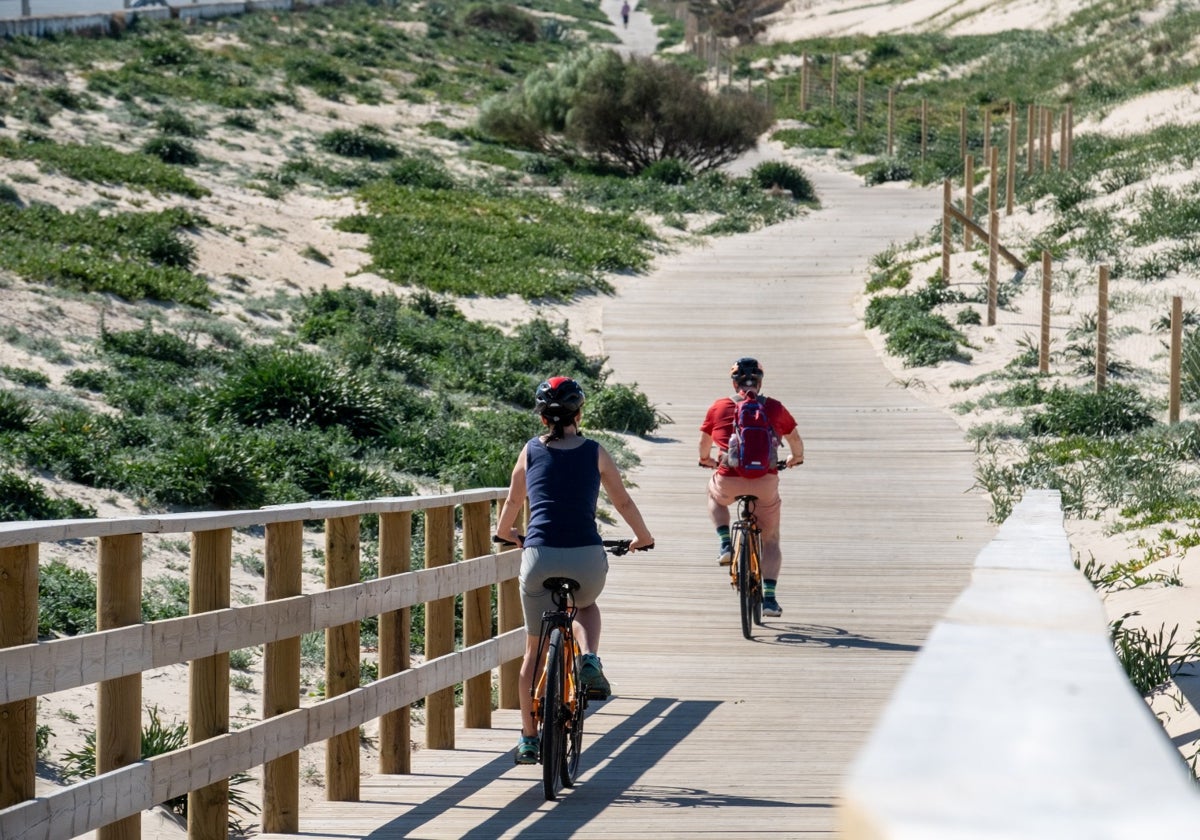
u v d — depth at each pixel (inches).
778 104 5979.3
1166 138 3388.3
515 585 710.5
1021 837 46.8
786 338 2443.4
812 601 996.6
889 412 1920.5
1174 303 1683.1
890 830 47.8
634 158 4566.9
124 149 3427.7
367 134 4360.2
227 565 442.0
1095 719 58.5
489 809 520.4
